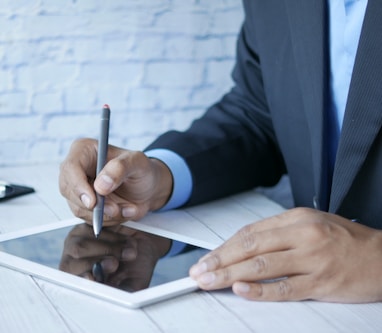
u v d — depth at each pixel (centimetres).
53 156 185
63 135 184
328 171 117
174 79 192
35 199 127
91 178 113
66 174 107
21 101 179
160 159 122
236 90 146
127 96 189
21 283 86
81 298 81
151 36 187
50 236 101
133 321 76
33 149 183
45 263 90
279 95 128
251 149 135
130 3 183
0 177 143
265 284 81
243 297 82
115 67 185
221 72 196
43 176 145
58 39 178
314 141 111
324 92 110
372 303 81
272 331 74
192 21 190
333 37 111
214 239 106
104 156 105
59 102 182
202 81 195
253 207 125
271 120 139
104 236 102
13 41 174
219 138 133
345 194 103
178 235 103
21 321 76
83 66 182
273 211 123
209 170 126
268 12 128
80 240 100
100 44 182
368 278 81
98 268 88
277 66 127
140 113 191
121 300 79
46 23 176
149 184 111
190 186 123
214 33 193
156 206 118
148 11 185
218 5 192
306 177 128
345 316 78
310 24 108
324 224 83
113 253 95
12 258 92
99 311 78
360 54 96
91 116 186
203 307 79
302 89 112
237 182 131
